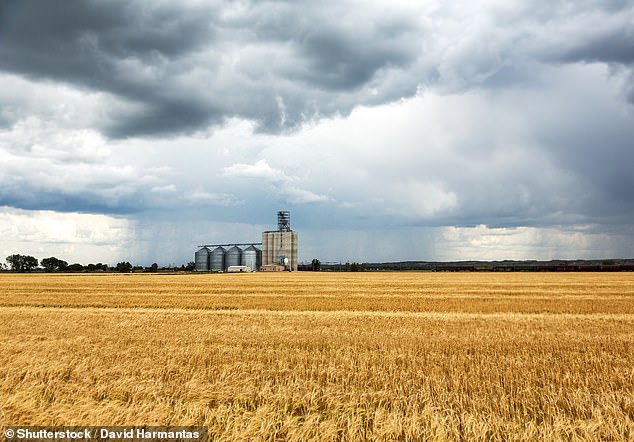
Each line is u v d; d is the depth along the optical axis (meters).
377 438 9.98
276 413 11.22
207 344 20.75
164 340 21.69
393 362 16.67
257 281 92.44
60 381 13.85
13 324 28.88
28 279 102.06
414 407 11.52
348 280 97.94
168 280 96.38
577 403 11.81
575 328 26.91
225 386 13.21
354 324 28.80
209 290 63.97
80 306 43.28
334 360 17.00
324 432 9.91
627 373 15.21
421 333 24.55
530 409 11.57
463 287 70.56
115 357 17.33
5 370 14.94
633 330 26.09
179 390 12.77
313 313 36.16
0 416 10.72
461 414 11.03
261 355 17.97
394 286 73.88
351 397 12.21
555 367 16.12
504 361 17.00
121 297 52.06
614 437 10.05
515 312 36.97
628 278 103.94
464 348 19.72
